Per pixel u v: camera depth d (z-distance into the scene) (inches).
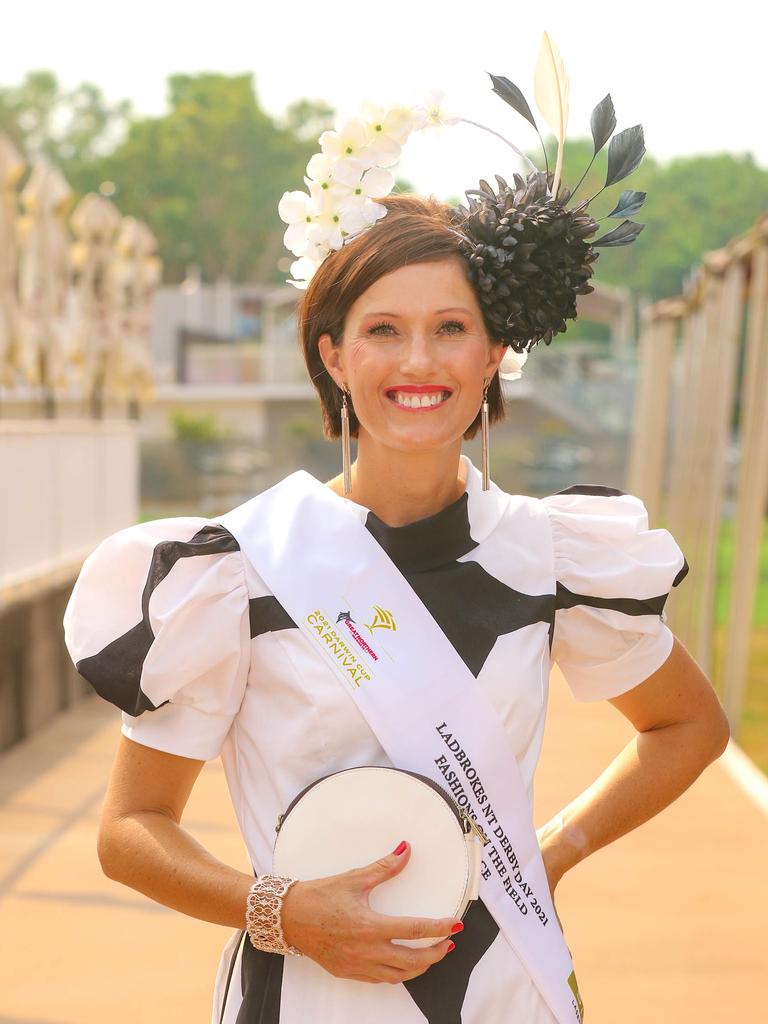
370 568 63.2
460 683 62.4
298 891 58.1
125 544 63.9
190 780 63.7
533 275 64.2
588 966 144.9
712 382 337.7
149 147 2411.4
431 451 63.9
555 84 65.8
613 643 68.8
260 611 62.6
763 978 141.6
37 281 303.1
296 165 2448.3
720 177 2213.3
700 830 197.0
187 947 149.1
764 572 619.5
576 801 72.1
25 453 273.1
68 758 243.6
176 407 1117.1
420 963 57.3
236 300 1453.0
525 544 66.7
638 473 551.8
